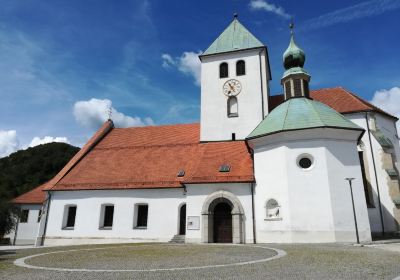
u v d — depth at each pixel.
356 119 31.44
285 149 25.23
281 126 25.97
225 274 10.63
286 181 24.56
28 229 44.31
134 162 34.19
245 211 26.02
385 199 28.47
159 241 28.72
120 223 30.16
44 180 71.56
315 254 15.43
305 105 27.83
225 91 36.31
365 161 30.06
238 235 25.42
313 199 23.69
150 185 30.36
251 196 26.30
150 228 29.42
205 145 34.41
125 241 29.52
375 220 28.27
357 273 10.68
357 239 21.81
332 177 23.95
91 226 30.75
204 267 12.05
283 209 24.31
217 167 28.80
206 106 36.38
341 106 32.88
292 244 22.00
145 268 12.05
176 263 13.29
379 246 19.52
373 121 30.89
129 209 30.34
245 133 34.34
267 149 26.41
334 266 12.02
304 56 32.94
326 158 24.30
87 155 36.91
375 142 30.02
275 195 24.98
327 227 23.02
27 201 45.59
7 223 41.44
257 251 17.31
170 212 29.39
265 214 25.12
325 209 23.33
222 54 37.59
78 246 23.70
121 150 36.91
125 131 41.16
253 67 36.25
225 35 39.41
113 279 9.96
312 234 23.11
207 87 37.00
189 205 27.34
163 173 31.61
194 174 28.36
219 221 27.00
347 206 23.52
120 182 31.52
